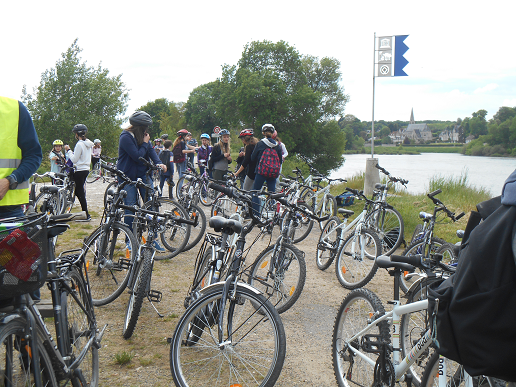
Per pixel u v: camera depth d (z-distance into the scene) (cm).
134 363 339
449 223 867
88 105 3186
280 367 274
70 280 262
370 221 646
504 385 201
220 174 1072
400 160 6062
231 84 5344
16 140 299
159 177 1191
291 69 5150
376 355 285
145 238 429
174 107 9538
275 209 494
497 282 166
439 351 188
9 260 195
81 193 855
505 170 2816
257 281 455
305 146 5019
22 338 206
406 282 516
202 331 304
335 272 603
